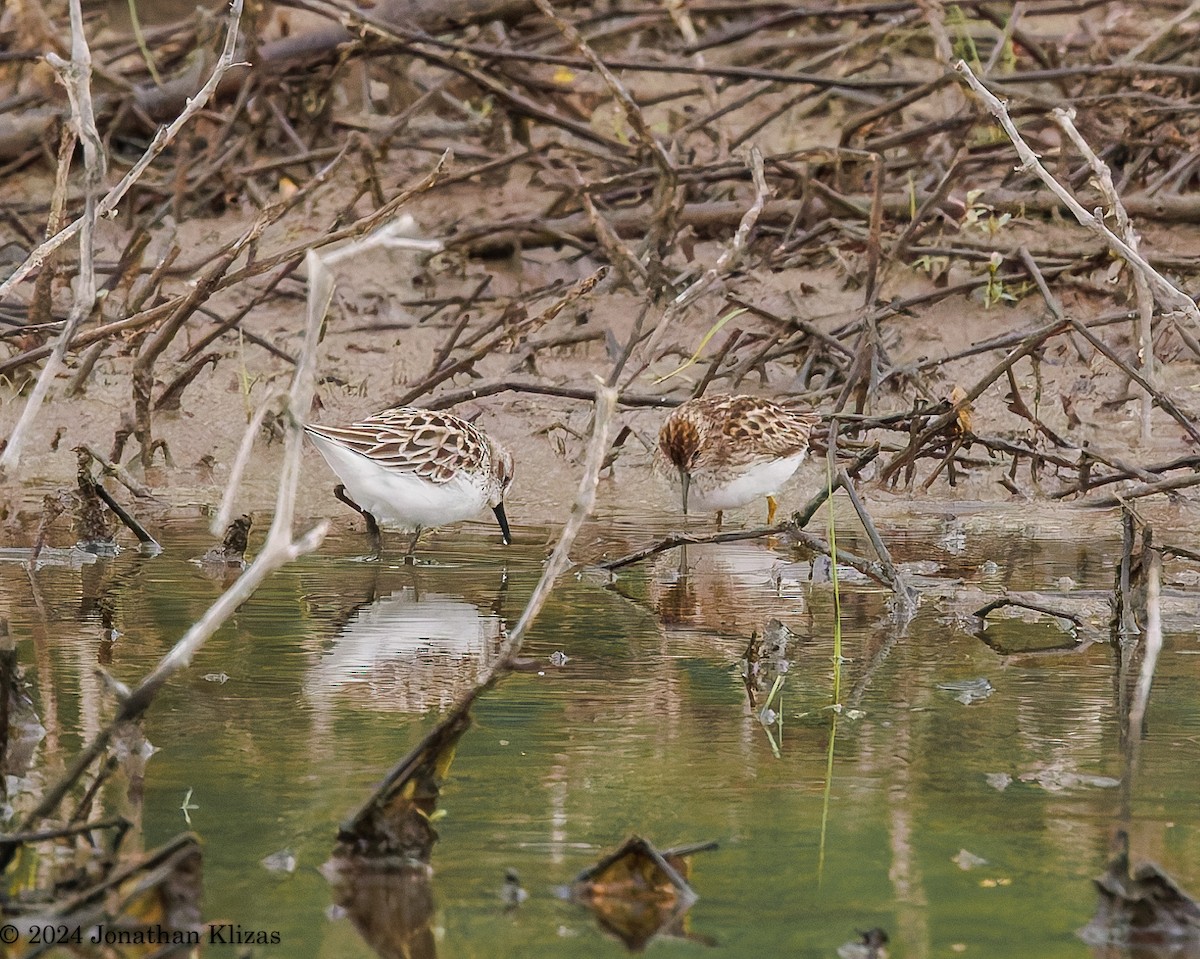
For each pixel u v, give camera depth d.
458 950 5.47
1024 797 6.75
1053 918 5.68
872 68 20.83
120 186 8.88
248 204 19.28
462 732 6.41
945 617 9.81
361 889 5.92
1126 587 9.47
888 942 5.48
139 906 5.74
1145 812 6.59
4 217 17.89
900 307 15.07
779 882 5.97
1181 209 16.66
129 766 7.07
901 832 6.41
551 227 17.58
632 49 20.81
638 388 15.51
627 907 5.75
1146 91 18.06
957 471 13.70
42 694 8.02
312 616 9.78
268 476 14.14
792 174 17.30
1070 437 14.34
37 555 11.34
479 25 19.39
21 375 15.17
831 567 10.88
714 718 7.83
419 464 11.55
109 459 13.77
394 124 18.08
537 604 6.38
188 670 8.54
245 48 17.92
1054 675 8.54
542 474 14.34
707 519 13.12
